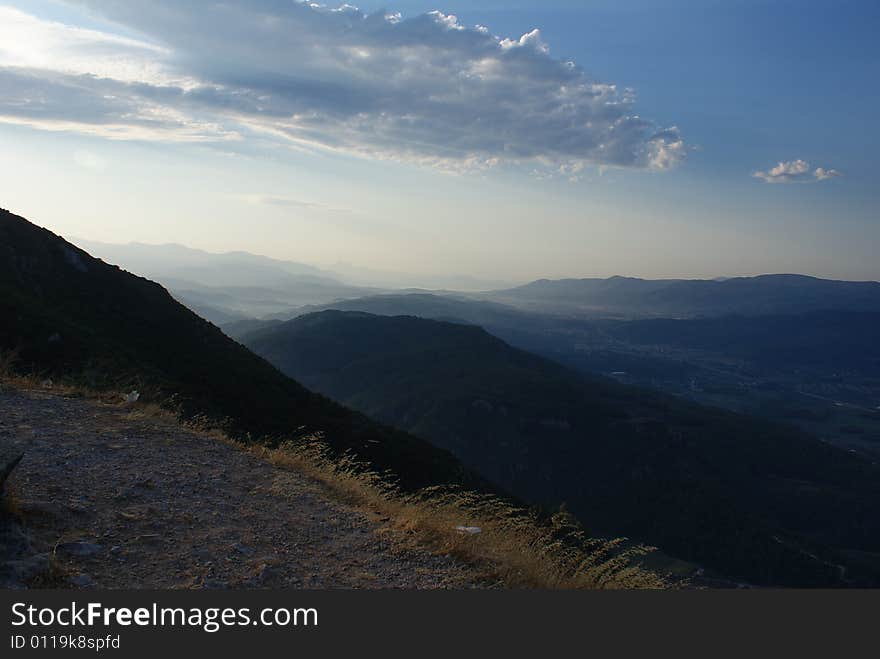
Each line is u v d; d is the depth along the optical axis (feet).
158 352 103.86
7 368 36.88
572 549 22.35
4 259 111.55
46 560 14.24
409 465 84.12
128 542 16.61
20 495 17.87
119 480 21.24
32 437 24.14
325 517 21.66
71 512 17.72
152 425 29.84
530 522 24.06
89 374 42.27
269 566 16.57
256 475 25.23
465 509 26.73
